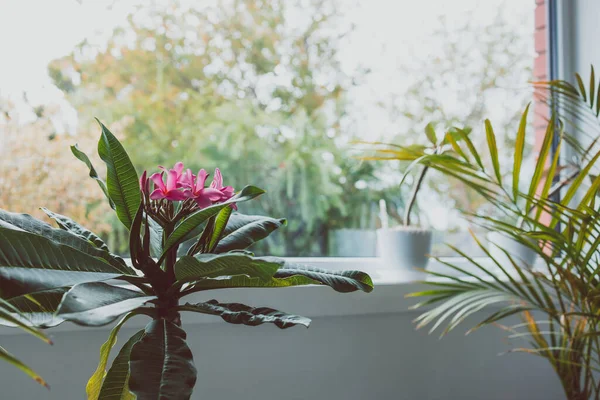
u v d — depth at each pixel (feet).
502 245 4.93
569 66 5.37
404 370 4.47
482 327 4.79
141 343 2.22
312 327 4.17
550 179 3.83
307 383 4.14
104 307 2.06
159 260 2.57
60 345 3.48
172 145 4.68
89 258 2.38
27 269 2.10
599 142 4.98
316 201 5.01
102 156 2.42
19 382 3.38
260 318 2.45
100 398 2.50
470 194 5.41
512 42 5.67
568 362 3.82
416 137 5.39
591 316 3.44
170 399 2.02
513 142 5.57
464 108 5.51
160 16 4.61
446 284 4.01
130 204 2.54
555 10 5.53
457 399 4.66
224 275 2.49
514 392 4.89
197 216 2.35
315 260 4.69
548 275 4.98
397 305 4.36
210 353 3.86
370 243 5.14
